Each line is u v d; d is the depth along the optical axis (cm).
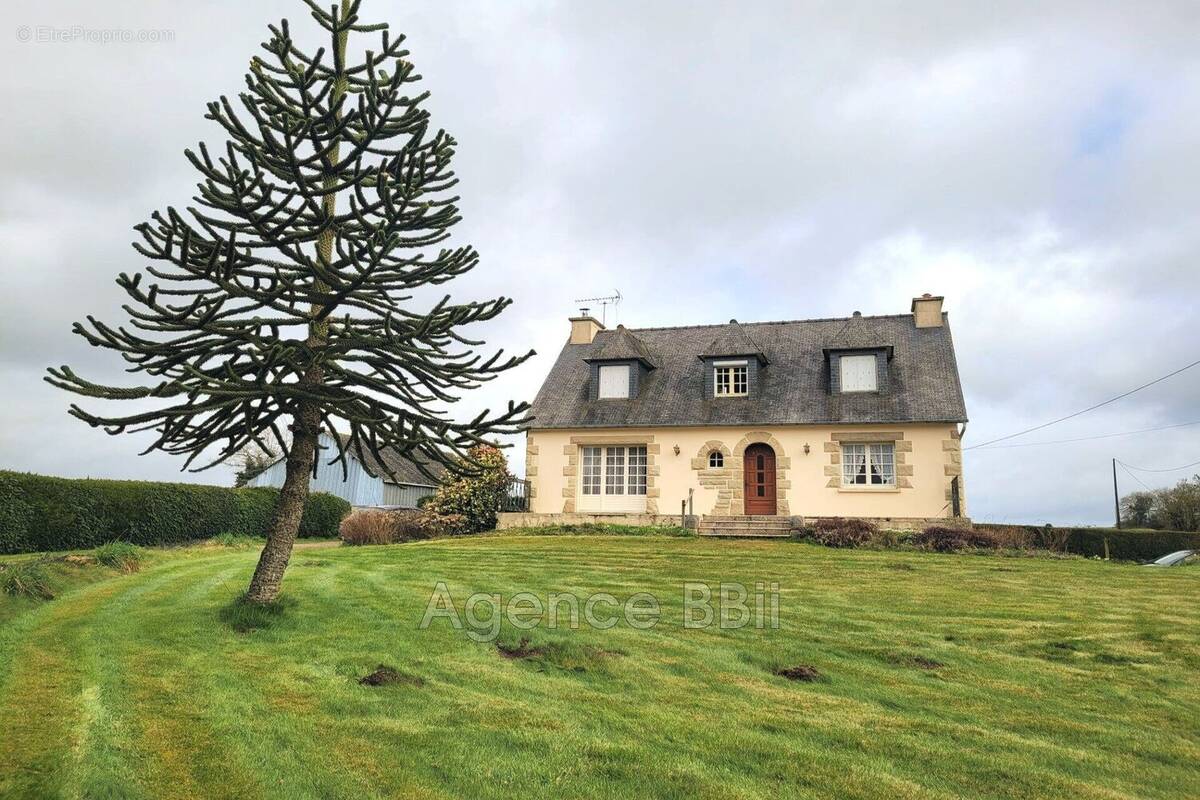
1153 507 3728
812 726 590
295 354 796
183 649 746
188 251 714
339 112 808
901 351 2217
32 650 723
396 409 850
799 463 2070
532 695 652
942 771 514
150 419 741
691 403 2233
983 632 875
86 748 505
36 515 1429
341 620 888
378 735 554
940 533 1733
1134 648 814
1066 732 590
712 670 727
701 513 2131
